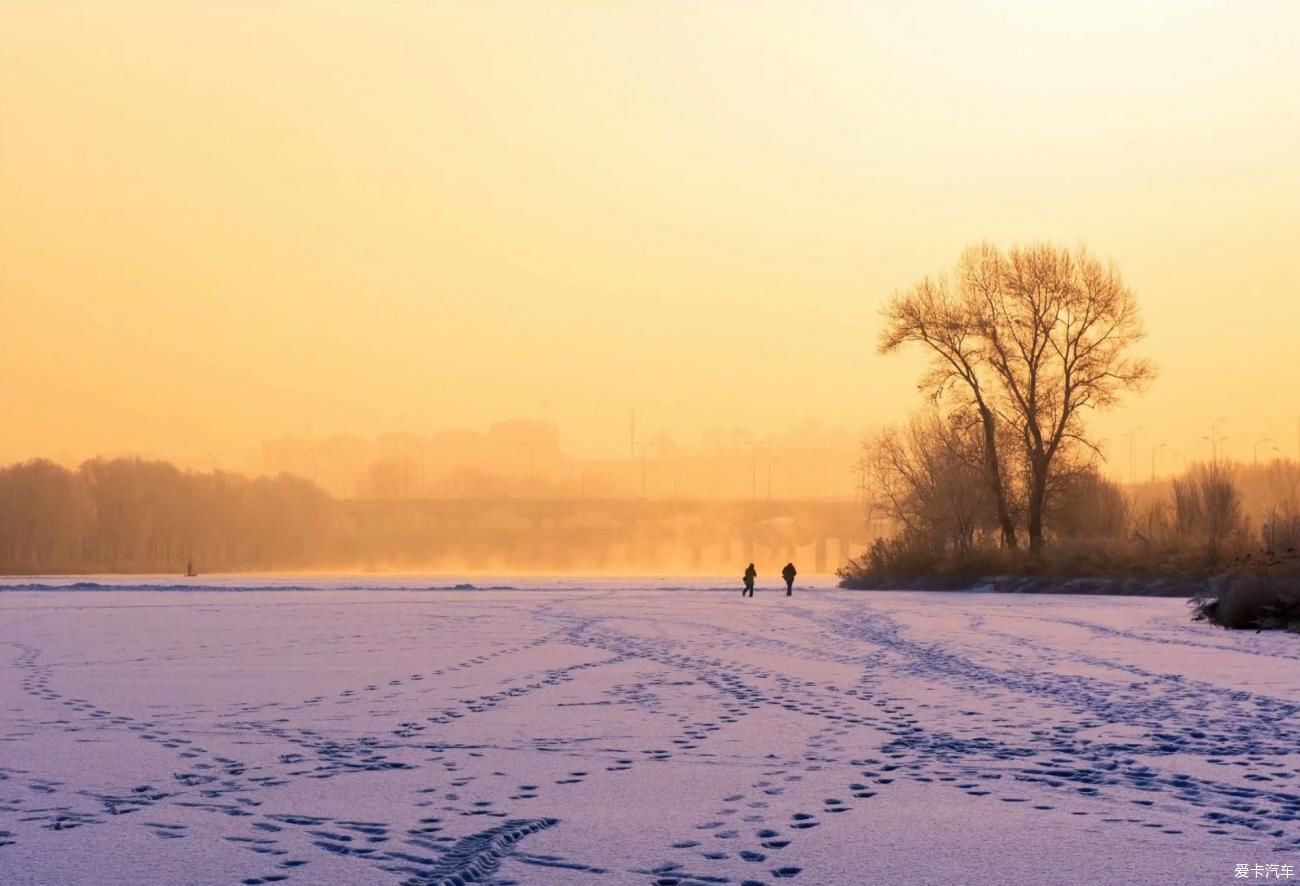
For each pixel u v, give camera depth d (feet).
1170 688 57.52
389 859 26.21
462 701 52.70
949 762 37.70
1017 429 201.67
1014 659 73.31
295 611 132.36
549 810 31.09
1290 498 157.99
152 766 37.22
